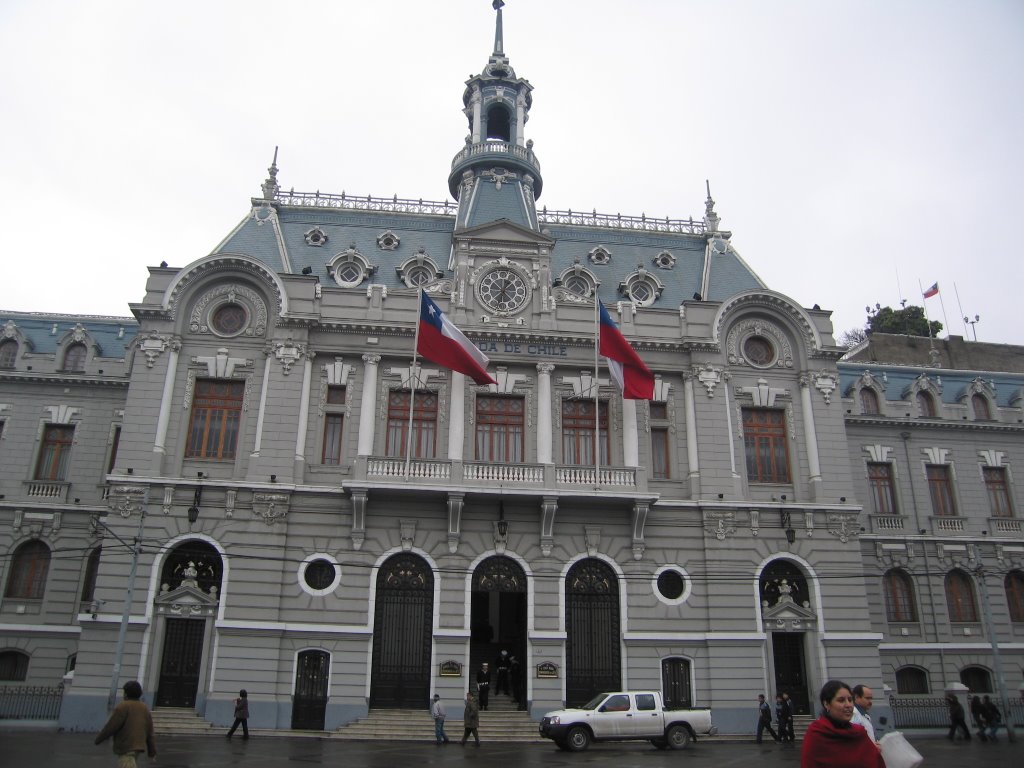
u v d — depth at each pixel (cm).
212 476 3731
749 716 3656
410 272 4353
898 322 7919
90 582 4194
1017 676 4559
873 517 4688
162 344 3831
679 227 5006
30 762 2375
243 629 3491
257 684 3447
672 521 3884
